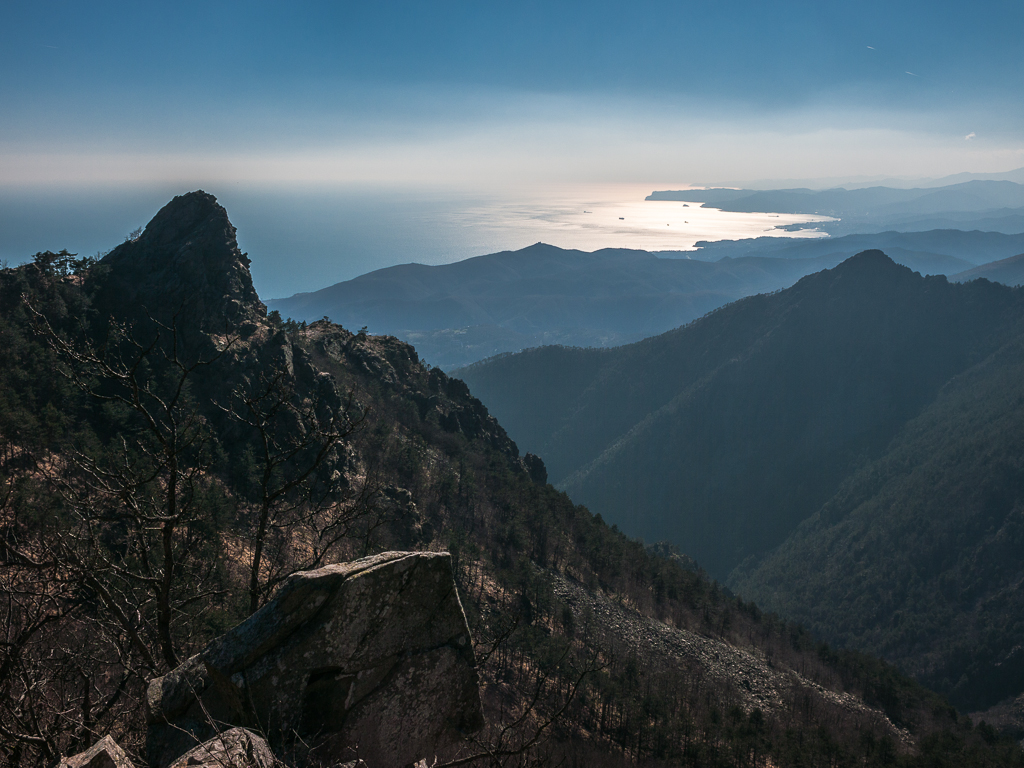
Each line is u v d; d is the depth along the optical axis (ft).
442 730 25.55
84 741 30.09
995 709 638.94
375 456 312.91
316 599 23.84
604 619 346.54
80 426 211.00
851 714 356.18
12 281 262.88
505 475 416.46
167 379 231.71
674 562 522.88
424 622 25.64
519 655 239.50
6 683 30.48
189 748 22.48
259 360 263.49
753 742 259.19
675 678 299.17
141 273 296.10
